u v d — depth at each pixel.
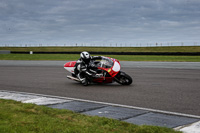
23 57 34.72
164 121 4.93
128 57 33.09
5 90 8.95
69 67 10.65
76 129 4.11
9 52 46.59
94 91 8.66
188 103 6.61
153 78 12.07
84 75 10.18
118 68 9.98
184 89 8.82
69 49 62.62
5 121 4.50
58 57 33.75
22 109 5.48
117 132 4.05
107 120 4.71
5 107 5.70
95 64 10.22
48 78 12.55
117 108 6.04
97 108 6.04
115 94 8.03
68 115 5.12
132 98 7.34
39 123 4.44
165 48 59.53
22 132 3.94
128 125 4.49
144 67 18.48
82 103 6.60
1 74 14.62
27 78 12.58
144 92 8.33
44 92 8.50
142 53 38.81
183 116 5.34
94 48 65.12
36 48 68.75
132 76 12.99
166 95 7.75
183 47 59.34
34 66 20.44
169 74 13.76
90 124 4.49
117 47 68.31
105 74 9.95
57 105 6.32
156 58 30.47
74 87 9.65
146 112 5.66
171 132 4.11
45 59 30.36
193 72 14.67
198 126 4.56
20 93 8.27
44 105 6.29
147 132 4.08
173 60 26.53
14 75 14.02
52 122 4.52
